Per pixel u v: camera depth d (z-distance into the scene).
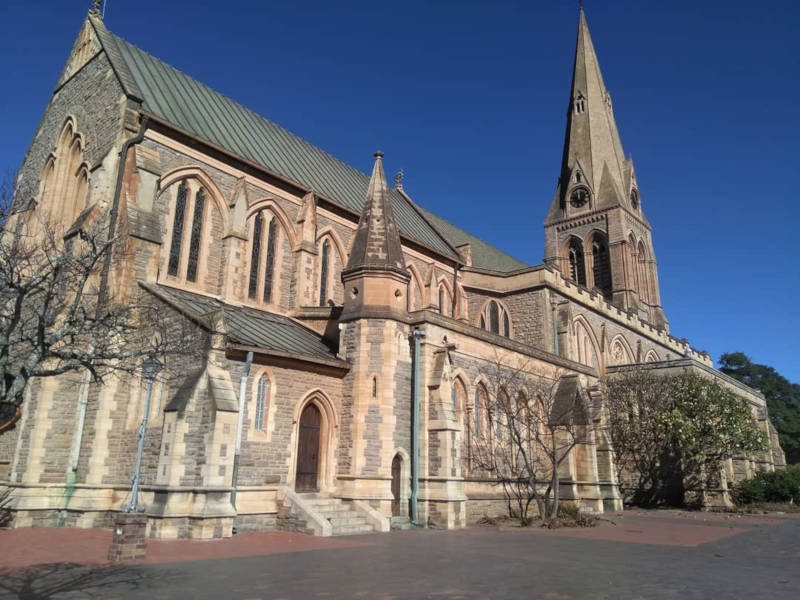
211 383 22.42
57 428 24.77
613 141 88.00
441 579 14.42
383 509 26.83
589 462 38.88
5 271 15.72
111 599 11.62
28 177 35.94
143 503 21.81
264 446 24.50
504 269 62.62
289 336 30.12
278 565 15.93
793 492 44.91
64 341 23.11
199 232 32.03
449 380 29.92
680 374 48.88
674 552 20.52
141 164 28.39
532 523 29.89
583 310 53.12
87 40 34.06
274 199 35.53
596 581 14.53
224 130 35.56
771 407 96.12
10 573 14.19
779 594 13.35
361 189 44.94
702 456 42.47
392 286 30.33
